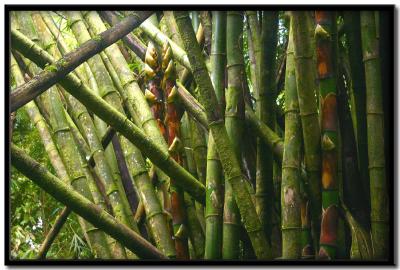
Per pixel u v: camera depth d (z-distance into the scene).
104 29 7.34
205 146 7.25
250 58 7.35
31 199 9.11
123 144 7.10
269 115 6.82
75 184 7.04
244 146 6.94
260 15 7.36
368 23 6.58
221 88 6.76
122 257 6.94
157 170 7.18
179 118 6.89
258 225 6.28
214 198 6.55
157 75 7.10
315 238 6.59
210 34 7.24
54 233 7.82
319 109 6.56
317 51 6.35
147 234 7.35
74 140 7.52
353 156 6.64
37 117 7.52
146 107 7.08
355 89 6.69
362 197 6.62
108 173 7.28
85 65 7.78
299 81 6.31
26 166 6.02
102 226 6.27
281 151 6.69
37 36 7.50
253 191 6.88
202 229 7.22
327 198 6.25
